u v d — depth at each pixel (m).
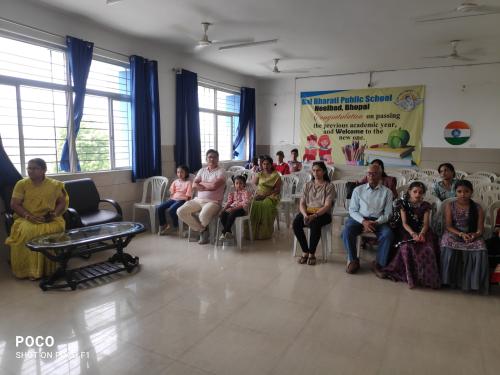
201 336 2.12
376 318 2.36
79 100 4.05
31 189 3.15
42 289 2.75
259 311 2.44
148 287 2.83
